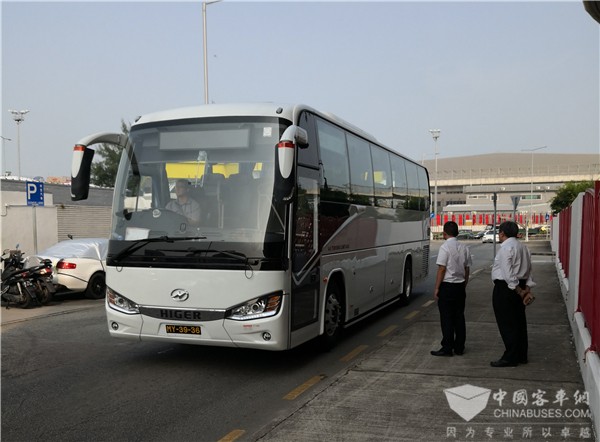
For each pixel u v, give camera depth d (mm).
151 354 8328
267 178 6809
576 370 6887
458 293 7730
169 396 6340
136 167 7328
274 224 6688
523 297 7105
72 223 24344
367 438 4879
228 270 6699
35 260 13164
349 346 8953
